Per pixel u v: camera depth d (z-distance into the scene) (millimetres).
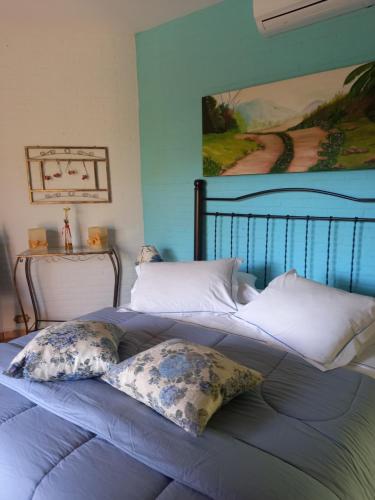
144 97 2955
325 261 2254
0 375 1376
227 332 1844
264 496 828
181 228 2949
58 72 2875
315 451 994
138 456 971
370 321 1676
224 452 953
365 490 979
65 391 1244
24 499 891
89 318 2029
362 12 1931
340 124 2045
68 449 1022
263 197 2449
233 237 2639
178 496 859
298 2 1960
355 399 1262
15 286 2920
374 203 2031
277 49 2242
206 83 2586
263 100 2301
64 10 2475
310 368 1468
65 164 2988
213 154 2580
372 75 1911
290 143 2242
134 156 3084
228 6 2391
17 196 2967
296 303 1805
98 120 2984
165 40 2732
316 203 2238
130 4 2420
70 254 2762
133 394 1169
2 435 1074
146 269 2369
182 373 1135
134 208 3160
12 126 2873
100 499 855
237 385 1163
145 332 1787
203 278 2209
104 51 2895
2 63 2789
